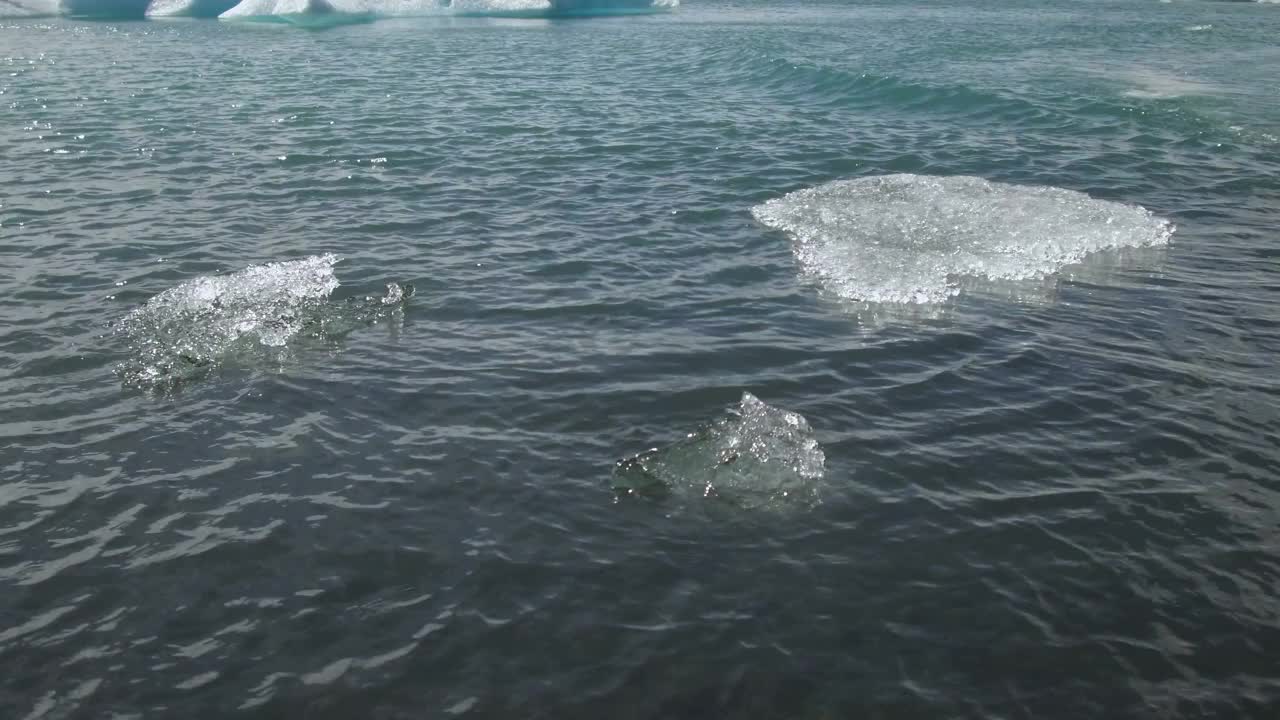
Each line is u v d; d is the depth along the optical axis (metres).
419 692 3.47
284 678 3.54
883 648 3.73
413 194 10.40
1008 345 6.61
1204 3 43.22
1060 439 5.35
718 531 4.47
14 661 3.61
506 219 9.46
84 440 5.20
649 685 3.52
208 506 4.62
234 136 13.41
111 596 3.97
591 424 5.46
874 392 5.89
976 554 4.32
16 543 4.31
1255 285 7.83
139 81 18.95
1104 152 12.56
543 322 6.91
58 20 35.75
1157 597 4.05
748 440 5.16
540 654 3.67
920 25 31.83
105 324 6.73
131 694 3.46
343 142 13.04
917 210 9.54
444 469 4.96
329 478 4.86
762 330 6.82
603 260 8.25
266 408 5.58
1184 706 3.46
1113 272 8.09
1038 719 3.39
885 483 4.89
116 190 10.41
